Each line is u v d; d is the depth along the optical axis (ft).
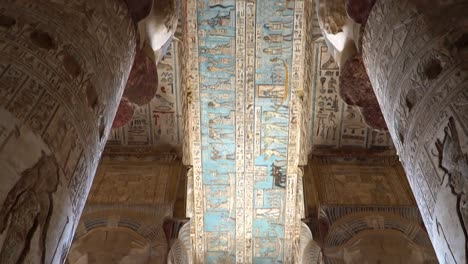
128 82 23.17
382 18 19.30
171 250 28.35
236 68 40.98
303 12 38.37
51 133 12.35
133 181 34.04
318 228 30.73
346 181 34.58
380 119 27.48
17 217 10.46
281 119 42.96
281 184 45.21
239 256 48.42
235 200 46.14
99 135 15.43
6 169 10.59
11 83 12.05
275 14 38.50
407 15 17.61
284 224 46.70
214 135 43.75
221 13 38.42
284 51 40.14
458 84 14.38
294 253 46.06
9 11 13.71
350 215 30.68
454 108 14.20
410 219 29.86
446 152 14.17
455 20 15.62
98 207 30.45
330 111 37.58
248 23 38.88
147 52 22.20
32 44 13.38
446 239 14.15
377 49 19.39
